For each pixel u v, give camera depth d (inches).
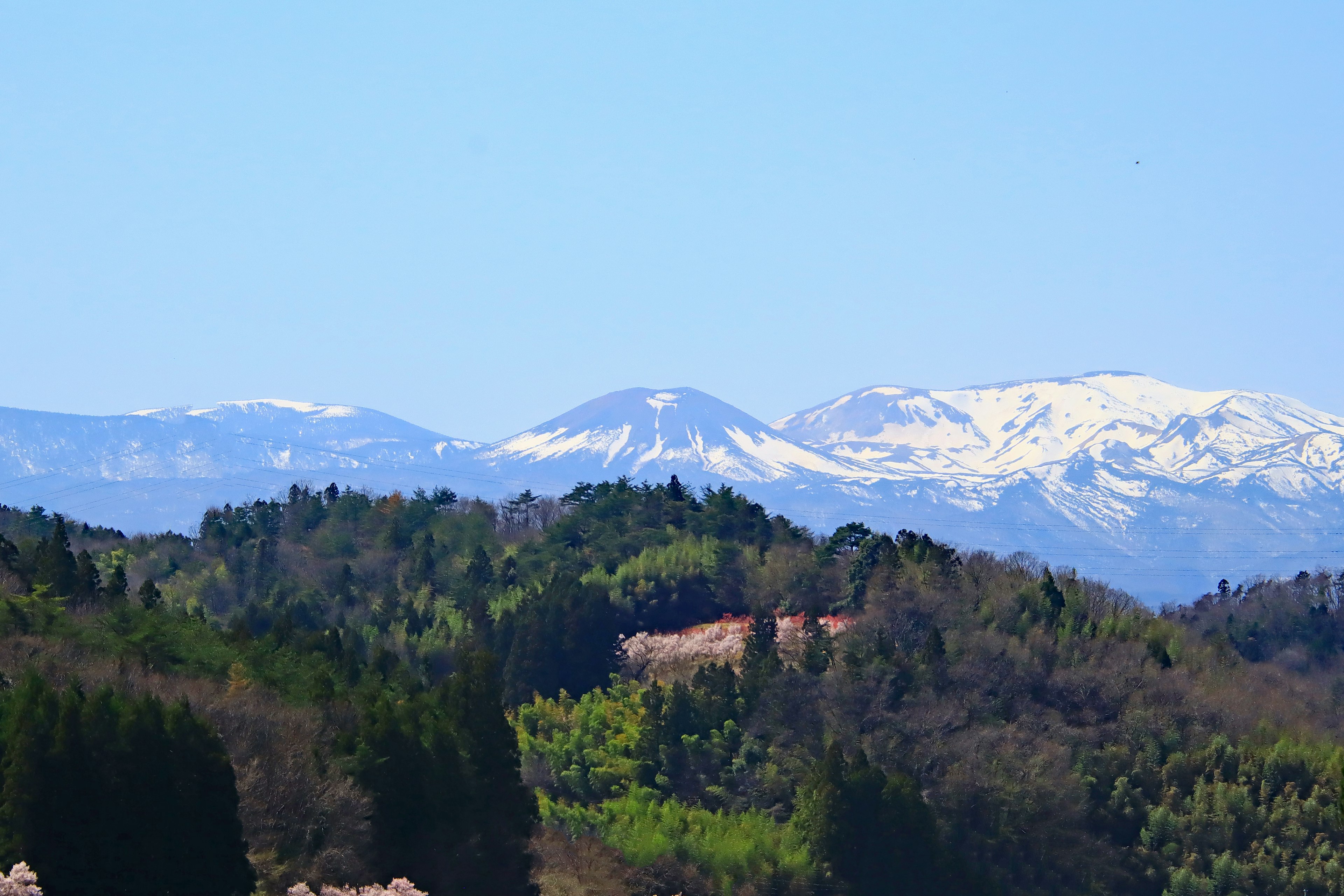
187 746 6806.1
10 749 6456.7
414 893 6722.4
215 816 6801.2
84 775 6476.4
